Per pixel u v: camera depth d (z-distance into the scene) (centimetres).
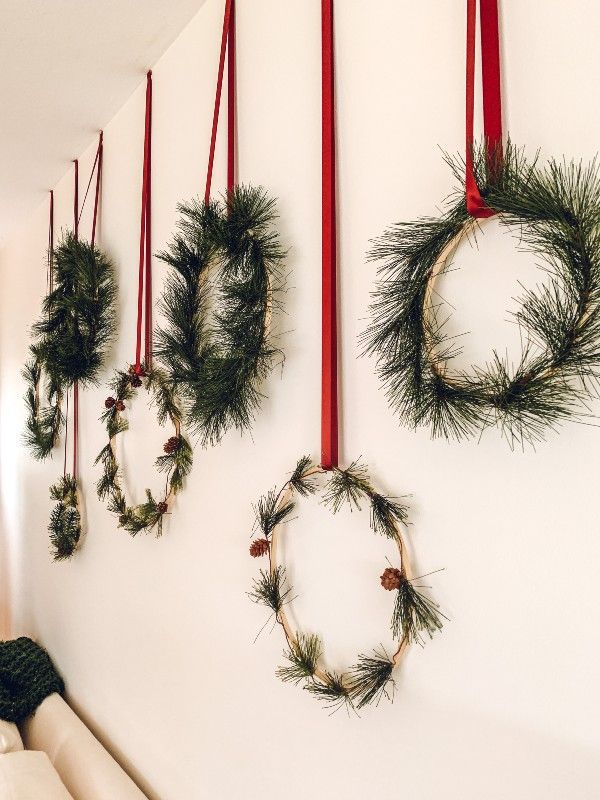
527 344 62
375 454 80
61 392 191
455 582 69
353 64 86
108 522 162
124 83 156
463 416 65
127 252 159
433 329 71
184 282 120
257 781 100
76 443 186
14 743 157
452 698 68
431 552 72
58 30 135
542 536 60
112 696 156
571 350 55
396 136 78
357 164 84
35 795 128
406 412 72
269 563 98
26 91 158
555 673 59
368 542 80
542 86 61
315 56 95
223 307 105
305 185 95
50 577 209
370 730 79
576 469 57
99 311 161
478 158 63
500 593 64
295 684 92
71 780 143
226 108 117
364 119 83
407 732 73
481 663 65
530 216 57
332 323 84
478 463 67
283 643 95
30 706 180
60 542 181
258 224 98
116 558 157
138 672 143
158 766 132
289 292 97
